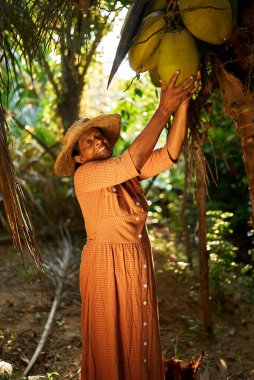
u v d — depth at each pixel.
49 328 4.56
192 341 4.56
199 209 4.25
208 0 2.71
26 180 7.33
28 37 3.28
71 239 7.19
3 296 5.43
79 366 4.06
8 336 4.50
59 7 3.12
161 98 2.81
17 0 3.15
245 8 3.09
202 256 4.39
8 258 6.54
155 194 8.11
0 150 3.05
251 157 3.13
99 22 4.47
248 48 3.05
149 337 3.01
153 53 2.86
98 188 2.93
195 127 3.44
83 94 6.34
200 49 3.09
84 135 3.10
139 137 2.82
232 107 3.13
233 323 4.91
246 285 5.59
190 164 3.66
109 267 2.95
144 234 3.08
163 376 3.13
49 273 5.81
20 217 3.13
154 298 3.08
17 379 3.72
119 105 5.45
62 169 3.32
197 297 5.30
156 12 2.86
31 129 7.54
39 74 6.16
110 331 2.94
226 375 3.83
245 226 6.91
